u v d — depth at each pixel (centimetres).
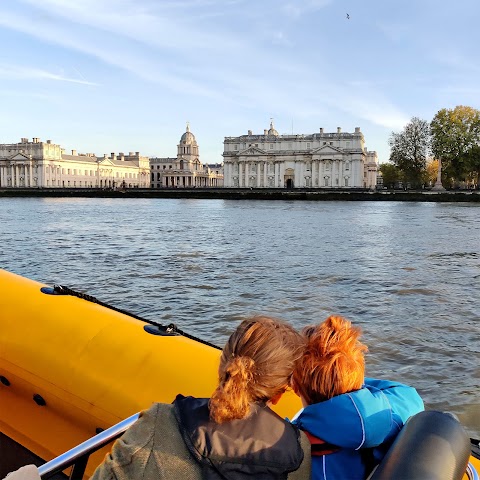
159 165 19900
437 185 9606
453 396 743
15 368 323
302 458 153
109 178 16812
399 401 196
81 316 328
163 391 268
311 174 12662
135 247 2380
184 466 146
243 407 150
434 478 145
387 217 4934
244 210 6309
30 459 321
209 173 19750
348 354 183
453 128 8775
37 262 1908
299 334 180
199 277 1596
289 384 171
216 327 1076
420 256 2139
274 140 12962
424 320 1128
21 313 341
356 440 175
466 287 1489
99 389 284
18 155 14275
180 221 4212
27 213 5272
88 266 1814
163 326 321
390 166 11869
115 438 202
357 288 1459
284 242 2642
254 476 146
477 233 3212
